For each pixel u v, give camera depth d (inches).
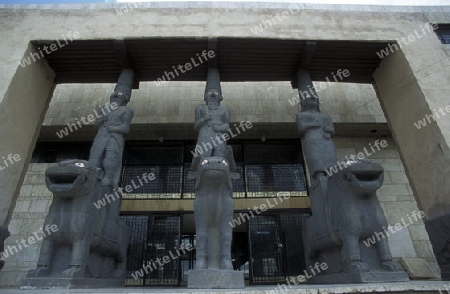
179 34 316.5
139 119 406.0
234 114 418.9
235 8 341.4
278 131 425.7
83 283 197.6
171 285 348.8
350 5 355.6
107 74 361.4
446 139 269.6
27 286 182.9
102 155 274.2
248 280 374.3
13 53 299.3
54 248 205.8
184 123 405.4
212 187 218.8
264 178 413.7
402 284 159.5
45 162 416.8
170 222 380.8
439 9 359.3
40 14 328.5
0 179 258.5
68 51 326.0
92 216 217.9
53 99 424.5
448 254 244.4
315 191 270.2
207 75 340.5
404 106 320.2
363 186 215.0
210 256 209.5
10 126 275.6
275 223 382.3
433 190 277.1
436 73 309.7
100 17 328.5
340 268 228.7
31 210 366.6
